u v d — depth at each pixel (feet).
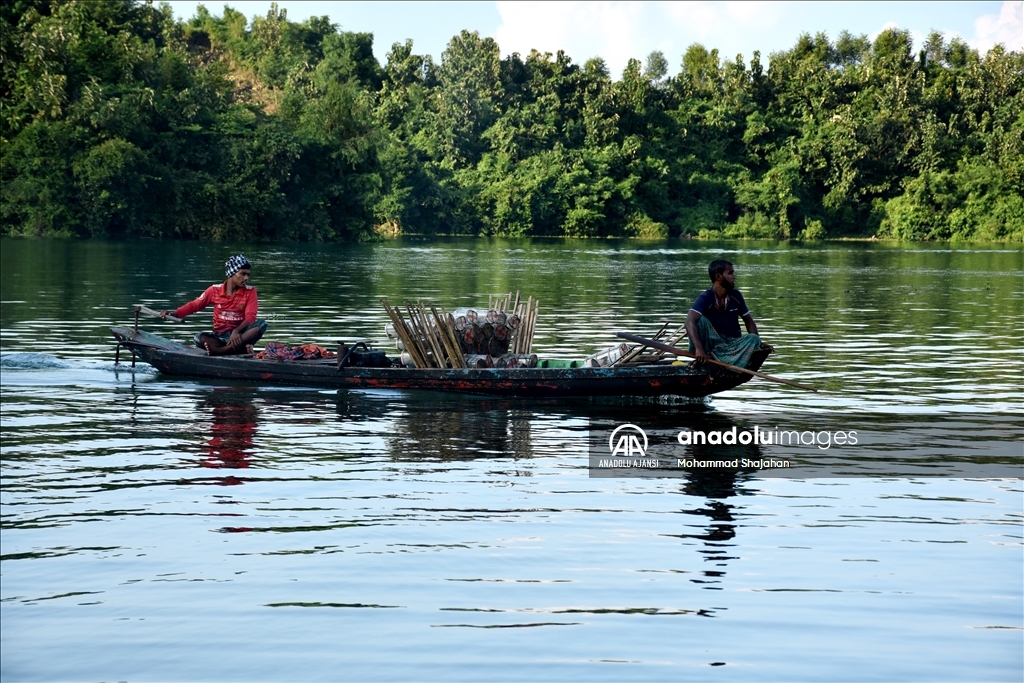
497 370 91.76
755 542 53.67
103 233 485.56
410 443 75.72
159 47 654.12
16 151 475.72
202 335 106.42
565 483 64.90
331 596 46.34
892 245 572.51
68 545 52.95
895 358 119.96
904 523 56.90
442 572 49.16
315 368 97.09
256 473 67.10
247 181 525.75
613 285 240.73
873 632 42.75
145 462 69.62
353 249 439.22
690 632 42.65
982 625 43.45
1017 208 629.10
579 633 42.55
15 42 500.33
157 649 41.42
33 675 39.42
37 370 106.11
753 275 290.35
